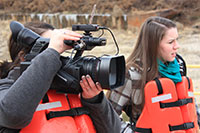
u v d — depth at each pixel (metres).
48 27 1.74
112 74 1.49
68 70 1.40
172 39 2.36
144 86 2.37
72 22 26.48
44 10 30.33
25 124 1.33
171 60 2.42
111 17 24.92
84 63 1.40
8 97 1.28
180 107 2.47
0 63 1.68
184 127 2.41
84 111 1.57
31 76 1.29
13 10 30.80
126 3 27.45
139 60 2.45
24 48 1.58
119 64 1.50
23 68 1.41
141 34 2.48
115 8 24.91
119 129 1.74
